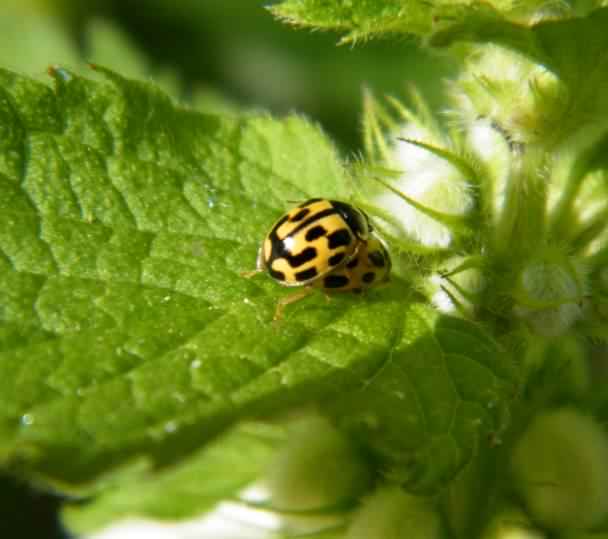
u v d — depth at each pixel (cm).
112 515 5
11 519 6
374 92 8
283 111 8
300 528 5
